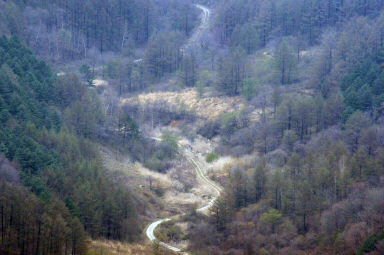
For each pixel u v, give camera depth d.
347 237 68.38
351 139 94.88
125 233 78.81
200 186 107.00
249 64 154.75
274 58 154.75
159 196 101.44
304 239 73.38
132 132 121.50
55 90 118.62
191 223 86.94
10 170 71.75
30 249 61.19
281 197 82.81
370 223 69.12
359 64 128.25
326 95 126.38
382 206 70.81
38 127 94.81
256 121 124.75
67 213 67.62
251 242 74.69
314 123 109.25
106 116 129.38
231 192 88.56
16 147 80.44
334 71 132.00
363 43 137.75
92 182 82.19
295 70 144.62
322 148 93.62
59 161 85.75
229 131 125.94
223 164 112.31
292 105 111.94
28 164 78.44
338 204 75.62
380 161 82.38
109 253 68.06
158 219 90.88
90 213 75.75
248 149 113.56
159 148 121.19
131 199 86.06
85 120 111.31
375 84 110.44
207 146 126.88
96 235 75.19
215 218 84.56
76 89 123.94
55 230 62.28
